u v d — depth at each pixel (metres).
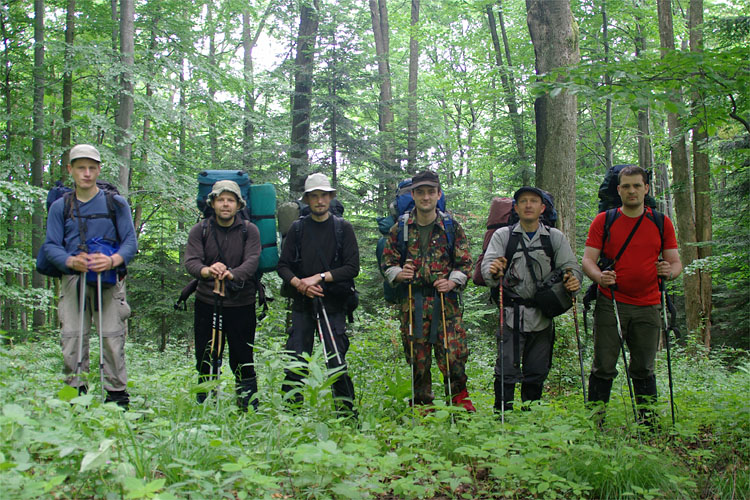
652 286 4.78
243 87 14.53
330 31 14.30
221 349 4.82
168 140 15.96
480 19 21.59
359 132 15.21
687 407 5.37
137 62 12.60
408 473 3.32
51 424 2.59
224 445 3.01
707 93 5.05
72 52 11.83
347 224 5.12
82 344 4.33
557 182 8.34
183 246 15.39
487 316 12.90
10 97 13.41
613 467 3.31
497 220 5.20
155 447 2.92
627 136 25.92
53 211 4.45
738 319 16.67
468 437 3.71
